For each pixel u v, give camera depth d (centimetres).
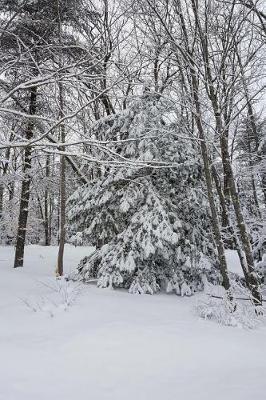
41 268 1661
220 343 608
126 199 1098
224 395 421
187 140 1092
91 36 1069
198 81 948
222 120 948
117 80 733
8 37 970
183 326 696
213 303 809
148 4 916
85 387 441
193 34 943
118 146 1172
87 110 1533
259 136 1379
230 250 1964
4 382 448
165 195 1139
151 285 1055
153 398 414
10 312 773
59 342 589
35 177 1644
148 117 1127
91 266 1160
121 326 676
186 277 1091
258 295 880
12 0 951
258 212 1362
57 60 938
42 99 1352
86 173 1565
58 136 1423
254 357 554
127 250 1073
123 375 478
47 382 452
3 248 2361
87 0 1316
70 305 824
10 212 2486
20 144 670
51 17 1027
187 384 454
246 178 1252
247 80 962
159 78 1351
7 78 1019
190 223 1139
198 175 1165
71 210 1241
